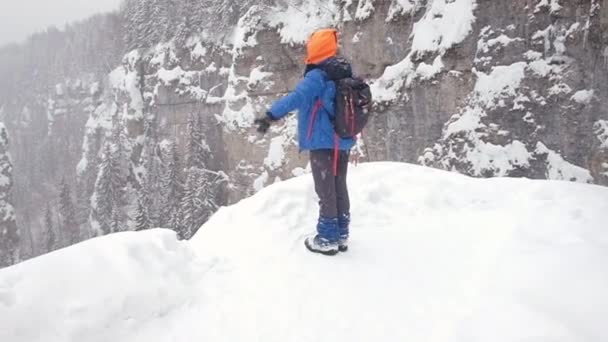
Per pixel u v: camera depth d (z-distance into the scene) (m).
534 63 18.06
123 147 59.88
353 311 3.49
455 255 4.27
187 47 48.31
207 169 42.62
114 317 3.39
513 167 17.97
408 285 3.81
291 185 6.09
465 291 3.58
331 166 4.33
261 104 35.62
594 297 3.05
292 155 32.53
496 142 18.67
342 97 4.07
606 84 16.19
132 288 3.60
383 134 23.91
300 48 32.62
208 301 3.77
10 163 64.44
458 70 20.38
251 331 3.33
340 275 4.05
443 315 3.31
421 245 4.59
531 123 17.89
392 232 5.03
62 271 3.57
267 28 34.81
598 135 16.20
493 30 19.38
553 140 17.31
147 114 55.12
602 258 3.51
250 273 4.18
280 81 34.53
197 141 42.19
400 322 3.31
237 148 37.50
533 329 2.89
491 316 3.14
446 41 20.70
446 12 21.27
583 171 16.48
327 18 31.42
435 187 6.17
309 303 3.63
